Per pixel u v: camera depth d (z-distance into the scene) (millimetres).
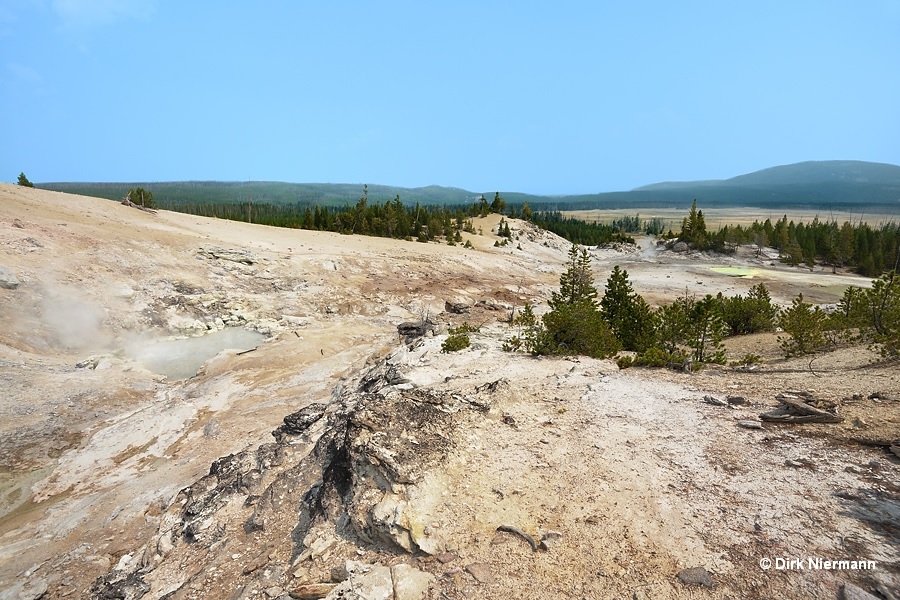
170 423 20016
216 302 35562
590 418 10867
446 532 7105
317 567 7262
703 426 10203
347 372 25031
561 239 111750
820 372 13492
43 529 13562
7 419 18422
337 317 38344
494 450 9305
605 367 15586
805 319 17719
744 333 26281
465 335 20234
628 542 6734
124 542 12844
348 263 49219
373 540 7453
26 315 26125
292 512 9727
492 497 7824
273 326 34500
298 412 15602
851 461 8195
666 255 92938
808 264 80312
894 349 13773
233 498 11172
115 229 39875
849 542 6309
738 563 6168
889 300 16156
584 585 6066
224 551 9141
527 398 12234
